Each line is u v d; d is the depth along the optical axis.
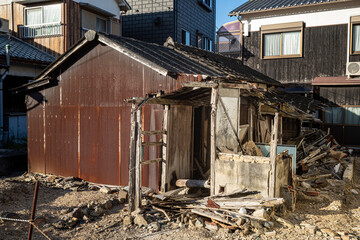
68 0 15.39
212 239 5.75
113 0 18.92
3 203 7.72
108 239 5.88
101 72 9.30
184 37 21.28
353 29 15.92
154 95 8.24
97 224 6.59
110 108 9.20
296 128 14.10
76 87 9.76
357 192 9.14
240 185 7.02
